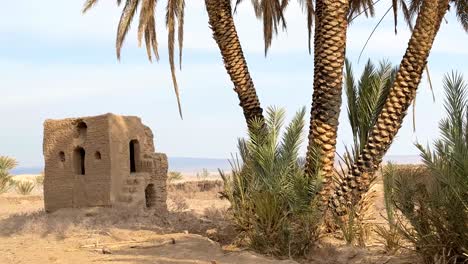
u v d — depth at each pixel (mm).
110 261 8867
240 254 8969
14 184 28859
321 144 10023
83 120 13961
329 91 10102
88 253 9695
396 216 9172
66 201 14141
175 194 25172
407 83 9758
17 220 13727
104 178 13414
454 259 7375
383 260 8344
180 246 9828
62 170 14336
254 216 9492
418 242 7863
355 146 10617
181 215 13625
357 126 10648
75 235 11328
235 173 10242
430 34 9648
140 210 13188
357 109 10664
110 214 12828
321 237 9461
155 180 14539
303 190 9312
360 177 9867
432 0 9578
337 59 10133
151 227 11883
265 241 9359
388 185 8750
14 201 22562
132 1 12906
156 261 8727
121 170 13711
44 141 14727
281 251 9188
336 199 9930
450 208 7402
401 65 9828
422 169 8516
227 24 11945
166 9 13227
